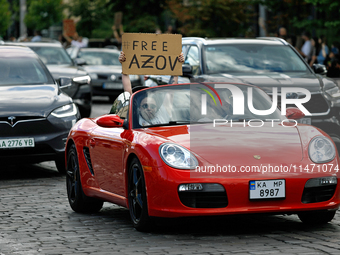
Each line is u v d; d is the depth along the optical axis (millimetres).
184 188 9156
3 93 16531
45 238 9820
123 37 13492
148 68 13586
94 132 11805
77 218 11500
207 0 44312
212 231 9945
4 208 12422
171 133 10031
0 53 18453
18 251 8984
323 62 38281
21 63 18141
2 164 15812
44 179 16000
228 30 45469
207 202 9180
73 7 67312
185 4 46469
